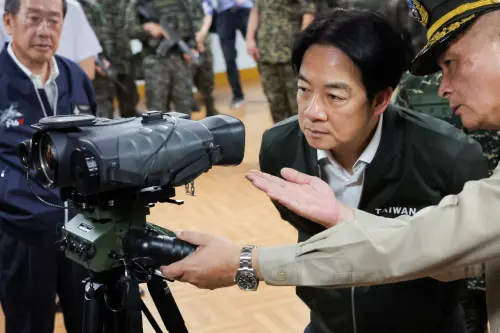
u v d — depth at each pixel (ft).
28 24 4.63
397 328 3.48
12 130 4.78
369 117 2.99
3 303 5.13
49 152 2.88
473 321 5.19
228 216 10.61
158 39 13.12
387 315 3.43
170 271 2.79
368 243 2.52
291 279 2.65
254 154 14.35
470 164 3.22
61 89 5.05
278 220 10.34
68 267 5.05
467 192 2.42
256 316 7.39
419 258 2.42
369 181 3.27
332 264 2.58
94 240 2.92
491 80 2.49
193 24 13.66
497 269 2.80
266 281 2.69
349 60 2.81
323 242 2.61
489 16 2.44
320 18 2.93
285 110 12.99
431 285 3.36
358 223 2.59
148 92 13.38
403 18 4.00
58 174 2.77
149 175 2.86
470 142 3.28
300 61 3.00
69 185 2.90
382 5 4.05
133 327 3.02
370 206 3.36
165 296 3.27
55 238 4.85
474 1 2.45
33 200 4.80
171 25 13.16
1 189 4.79
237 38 24.38
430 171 3.23
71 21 7.42
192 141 3.00
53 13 4.71
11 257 4.95
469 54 2.51
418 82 5.05
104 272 3.11
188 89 13.67
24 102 4.84
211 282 2.79
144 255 2.87
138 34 13.09
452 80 2.64
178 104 13.69
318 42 2.86
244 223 10.25
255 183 2.90
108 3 12.92
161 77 13.24
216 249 2.75
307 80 2.92
